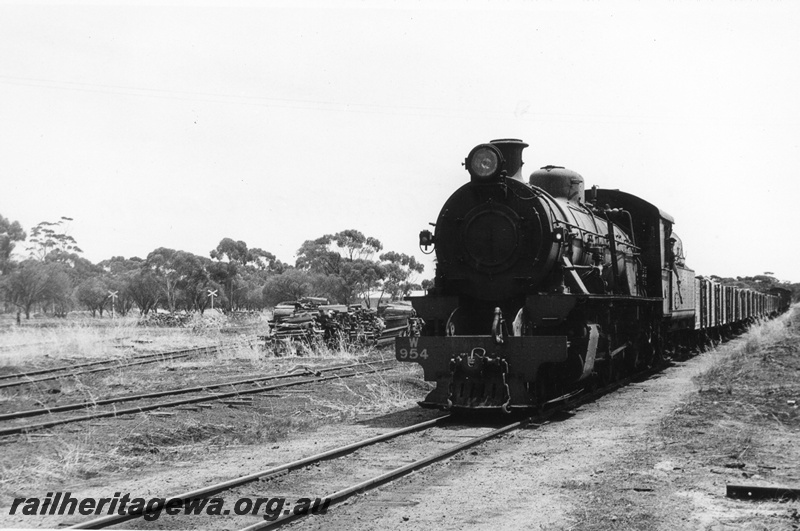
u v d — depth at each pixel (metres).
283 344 26.92
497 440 10.91
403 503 7.57
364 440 10.60
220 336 36.34
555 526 6.77
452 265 14.12
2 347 28.91
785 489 7.54
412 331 20.70
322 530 6.76
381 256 83.50
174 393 16.19
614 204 20.02
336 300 75.94
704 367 20.95
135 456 10.30
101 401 14.88
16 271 61.91
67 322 54.09
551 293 13.36
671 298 21.28
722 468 8.85
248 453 10.48
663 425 11.65
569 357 13.63
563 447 10.38
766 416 12.10
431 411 14.15
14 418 13.25
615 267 16.17
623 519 6.90
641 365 19.81
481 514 7.21
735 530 6.62
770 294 70.88
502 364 12.52
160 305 79.88
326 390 16.62
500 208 13.79
